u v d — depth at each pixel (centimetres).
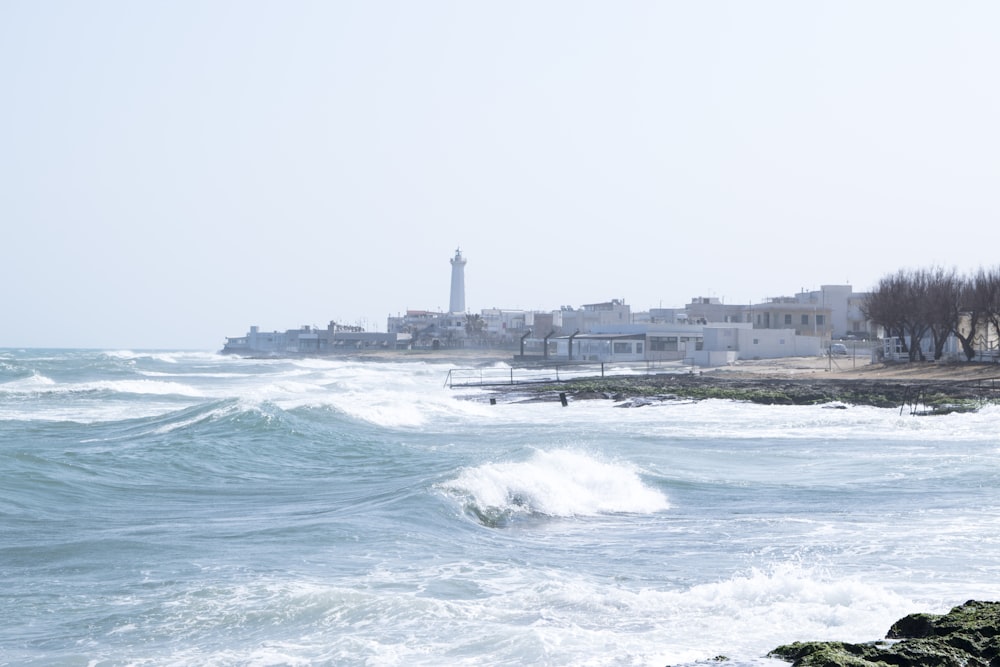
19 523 1969
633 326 12644
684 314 15762
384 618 1272
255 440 3509
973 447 3628
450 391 7269
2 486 2375
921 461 3131
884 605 1314
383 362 17150
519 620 1280
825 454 3394
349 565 1595
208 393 7538
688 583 1515
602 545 1834
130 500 2341
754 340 11588
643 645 1152
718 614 1295
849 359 10444
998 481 2647
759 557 1705
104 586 1444
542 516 2155
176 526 1928
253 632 1230
